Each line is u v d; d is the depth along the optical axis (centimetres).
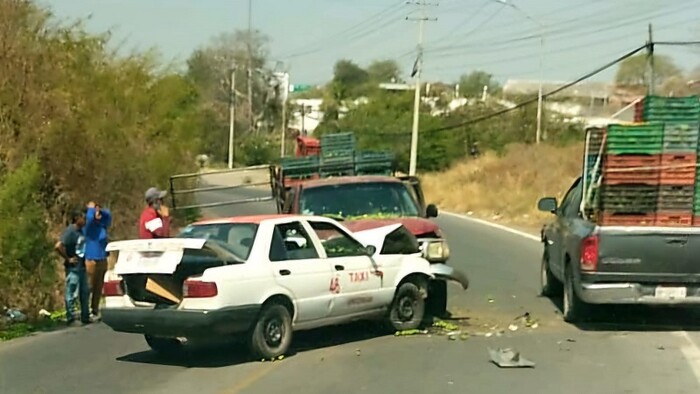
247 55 9744
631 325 1313
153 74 2684
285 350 1106
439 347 1166
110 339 1296
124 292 1099
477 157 6550
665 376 980
